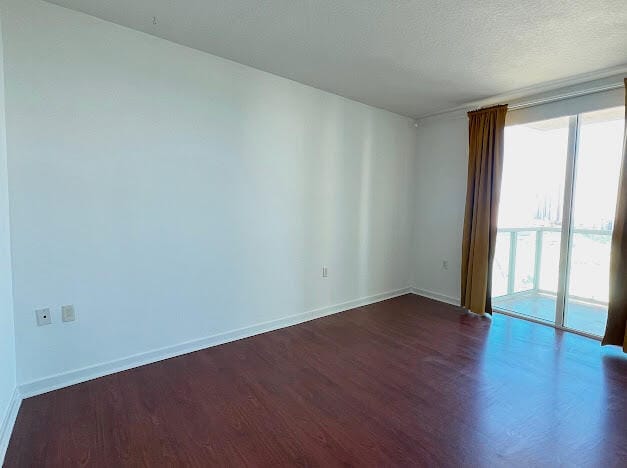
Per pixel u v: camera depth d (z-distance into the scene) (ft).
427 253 13.85
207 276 8.66
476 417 5.96
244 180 9.16
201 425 5.66
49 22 6.23
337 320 11.07
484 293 11.32
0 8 5.77
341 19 6.62
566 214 10.23
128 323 7.52
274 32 7.19
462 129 12.40
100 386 6.81
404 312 11.92
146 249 7.64
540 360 8.23
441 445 5.24
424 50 7.83
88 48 6.64
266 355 8.39
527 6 5.97
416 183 14.14
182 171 8.03
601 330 10.01
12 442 5.17
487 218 11.21
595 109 9.27
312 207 10.82
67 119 6.50
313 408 6.18
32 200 6.23
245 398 6.48
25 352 6.32
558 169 10.84
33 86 6.13
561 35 6.95
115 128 7.05
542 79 9.35
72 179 6.63
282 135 9.86
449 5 6.04
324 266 11.37
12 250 6.07
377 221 12.93
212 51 8.13
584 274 11.78
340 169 11.50
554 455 5.06
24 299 6.25
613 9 5.96
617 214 8.60
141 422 5.71
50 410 5.99
